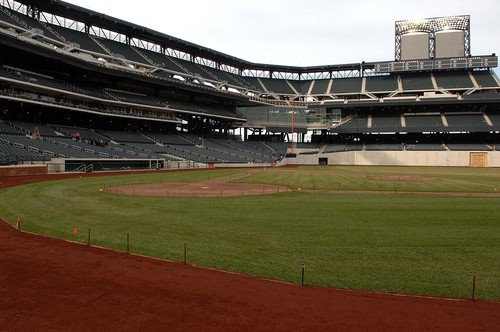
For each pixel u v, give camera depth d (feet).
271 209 75.20
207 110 292.81
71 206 76.18
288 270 39.17
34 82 185.78
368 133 318.65
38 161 153.38
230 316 28.12
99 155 187.52
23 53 188.24
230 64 347.77
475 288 34.60
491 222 62.54
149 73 255.50
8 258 41.42
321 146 329.31
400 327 26.61
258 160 286.05
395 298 32.17
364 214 69.62
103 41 253.24
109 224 59.82
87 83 236.84
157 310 29.01
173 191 105.91
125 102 230.27
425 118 308.40
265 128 337.72
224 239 51.29
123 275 36.63
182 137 286.87
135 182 132.57
